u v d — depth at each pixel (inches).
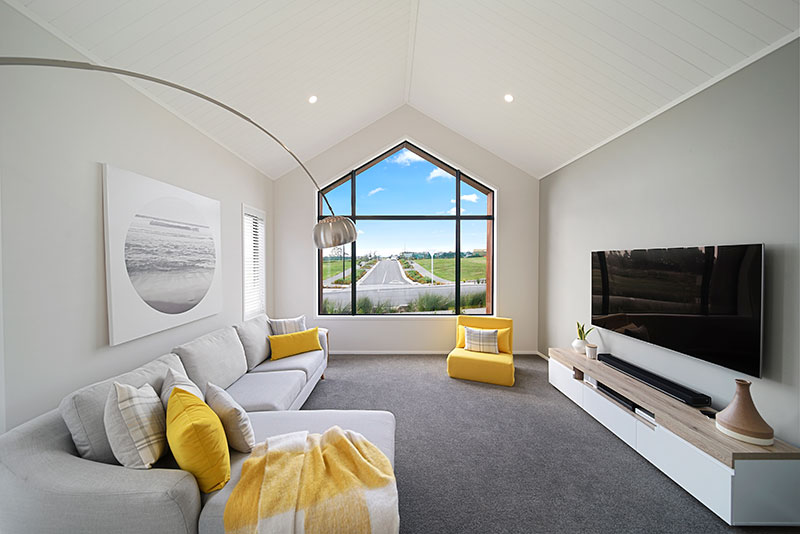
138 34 78.1
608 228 131.0
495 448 95.4
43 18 64.9
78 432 54.1
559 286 169.2
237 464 60.1
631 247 118.3
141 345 91.5
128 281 85.1
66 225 70.5
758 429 67.5
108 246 79.6
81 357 73.8
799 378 68.6
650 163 109.4
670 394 90.8
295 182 191.3
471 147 193.8
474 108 162.6
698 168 91.7
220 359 100.4
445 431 105.0
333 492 52.3
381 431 73.9
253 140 146.3
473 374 148.3
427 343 193.8
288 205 191.6
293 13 97.2
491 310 201.0
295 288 192.7
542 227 188.7
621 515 69.9
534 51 111.4
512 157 186.2
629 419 94.2
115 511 47.1
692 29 79.4
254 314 167.5
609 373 111.2
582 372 122.7
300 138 166.7
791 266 69.9
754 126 77.0
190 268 110.6
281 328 143.7
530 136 158.9
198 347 95.3
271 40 101.9
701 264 87.1
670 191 101.3
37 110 64.9
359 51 129.3
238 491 52.4
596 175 138.9
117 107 83.7
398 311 201.6
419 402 126.5
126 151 86.7
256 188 169.0
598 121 125.6
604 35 93.3
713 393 85.9
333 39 115.9
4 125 59.7
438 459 90.0
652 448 85.6
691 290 90.0
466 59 131.9
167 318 99.4
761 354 73.2
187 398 59.7
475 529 66.1
